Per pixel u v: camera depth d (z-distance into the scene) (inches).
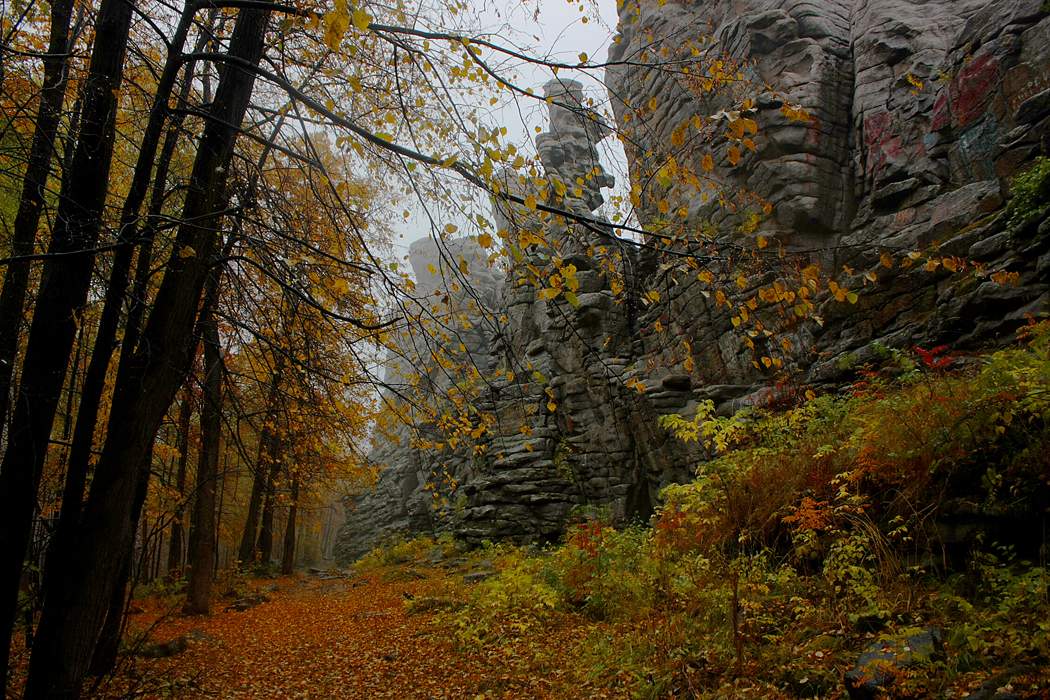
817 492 259.8
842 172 620.4
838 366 478.3
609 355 781.9
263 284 260.2
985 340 381.1
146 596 558.3
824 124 623.8
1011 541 193.3
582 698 213.8
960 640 158.7
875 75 621.3
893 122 588.1
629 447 744.3
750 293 569.6
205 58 164.4
